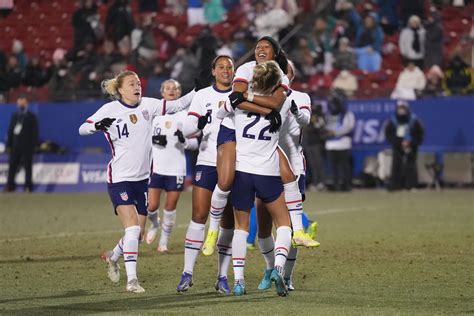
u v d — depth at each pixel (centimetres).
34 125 8481
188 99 3484
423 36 9256
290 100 3139
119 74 3369
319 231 5278
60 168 8681
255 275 3669
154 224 4528
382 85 9362
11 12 10931
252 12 10219
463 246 4550
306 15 9719
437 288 3281
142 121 3369
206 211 3225
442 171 8650
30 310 2839
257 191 3078
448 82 8869
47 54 10662
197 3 10369
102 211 6631
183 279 3200
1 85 9588
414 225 5575
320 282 3447
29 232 5322
